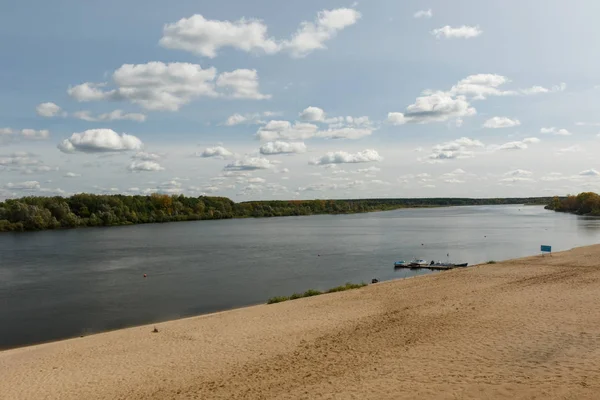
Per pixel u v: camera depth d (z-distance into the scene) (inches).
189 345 965.2
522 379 597.0
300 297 1526.8
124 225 6422.2
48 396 729.0
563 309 997.8
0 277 2225.6
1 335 1315.2
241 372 767.7
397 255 2901.1
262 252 3166.8
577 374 594.2
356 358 783.1
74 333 1320.1
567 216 7504.9
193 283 2034.9
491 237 3998.5
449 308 1112.8
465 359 714.8
